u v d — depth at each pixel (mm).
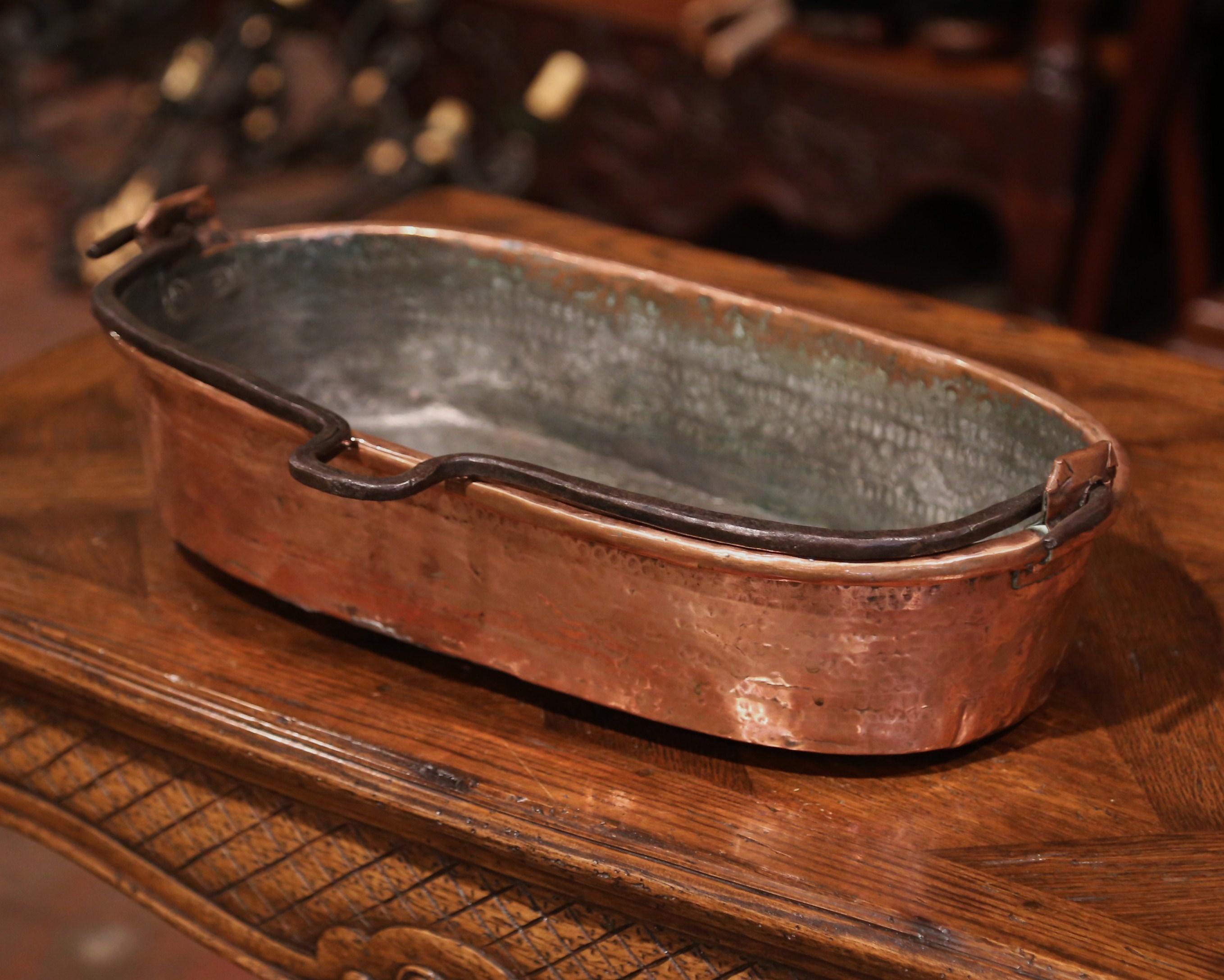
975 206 2707
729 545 602
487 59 2270
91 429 996
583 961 687
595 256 964
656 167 2232
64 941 1335
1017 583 617
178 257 840
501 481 640
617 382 928
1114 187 1920
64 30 2580
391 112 2301
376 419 962
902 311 1151
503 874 684
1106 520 628
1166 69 1796
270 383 693
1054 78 1827
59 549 860
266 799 739
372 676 758
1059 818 673
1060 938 607
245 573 775
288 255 892
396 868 714
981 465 802
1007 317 1148
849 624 616
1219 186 2184
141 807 789
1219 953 601
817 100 2025
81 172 2713
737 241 2600
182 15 3152
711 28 2064
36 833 851
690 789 688
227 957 802
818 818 671
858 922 615
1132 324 2264
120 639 779
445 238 916
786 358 860
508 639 699
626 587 642
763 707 656
